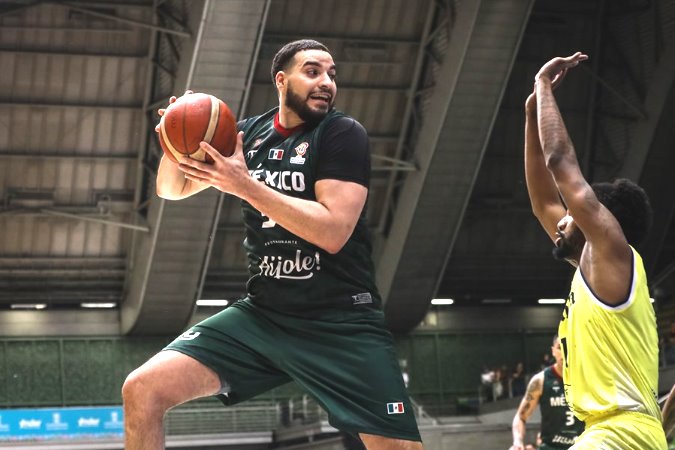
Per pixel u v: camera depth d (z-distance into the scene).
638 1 35.59
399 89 34.94
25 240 36.84
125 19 30.23
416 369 43.28
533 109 5.47
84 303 39.50
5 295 38.41
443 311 44.25
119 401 39.41
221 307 40.53
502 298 44.53
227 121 4.89
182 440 37.03
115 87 33.16
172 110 4.84
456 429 35.97
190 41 29.50
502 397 39.81
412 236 36.25
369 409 5.23
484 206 39.94
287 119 5.37
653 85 36.12
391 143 36.28
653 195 37.72
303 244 5.23
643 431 4.66
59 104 33.09
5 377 38.56
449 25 32.31
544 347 45.22
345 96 34.94
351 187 5.16
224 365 5.29
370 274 5.42
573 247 5.04
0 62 31.83
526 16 31.22
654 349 4.84
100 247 37.47
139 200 35.34
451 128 33.47
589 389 4.80
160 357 5.25
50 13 31.09
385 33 33.81
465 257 41.88
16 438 33.19
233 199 37.19
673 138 36.69
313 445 35.88
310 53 5.27
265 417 38.72
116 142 34.50
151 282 35.53
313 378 5.28
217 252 38.59
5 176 34.62
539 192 5.54
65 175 35.03
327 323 5.29
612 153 38.41
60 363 39.16
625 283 4.70
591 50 37.22
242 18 28.77
